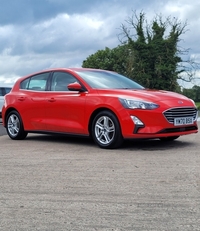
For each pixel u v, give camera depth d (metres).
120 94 7.06
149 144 7.62
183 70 42.34
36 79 8.72
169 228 3.05
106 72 8.45
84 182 4.55
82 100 7.42
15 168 5.46
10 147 7.68
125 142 7.93
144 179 4.63
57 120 7.92
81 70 8.12
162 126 6.73
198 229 3.03
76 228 3.10
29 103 8.55
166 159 5.89
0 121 17.22
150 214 3.39
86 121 7.36
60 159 6.10
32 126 8.50
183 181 4.49
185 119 7.03
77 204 3.72
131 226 3.12
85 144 7.83
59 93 7.97
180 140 8.17
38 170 5.28
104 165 5.52
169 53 42.25
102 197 3.93
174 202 3.71
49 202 3.81
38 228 3.12
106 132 7.08
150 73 42.97
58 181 4.63
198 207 3.55
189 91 40.41
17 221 3.30
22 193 4.14
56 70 8.34
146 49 42.84
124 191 4.13
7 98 9.17
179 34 42.41
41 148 7.41
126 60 43.72
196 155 6.21
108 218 3.31
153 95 7.04
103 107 7.07
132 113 6.74
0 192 4.20
